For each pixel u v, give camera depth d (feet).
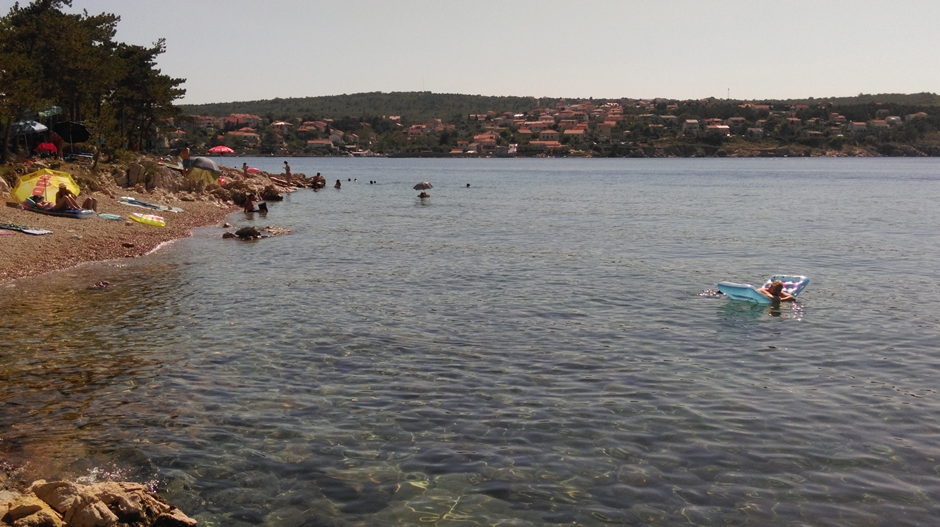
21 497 29.09
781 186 344.49
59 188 127.24
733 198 256.32
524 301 78.79
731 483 37.32
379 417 45.55
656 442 42.16
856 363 57.26
